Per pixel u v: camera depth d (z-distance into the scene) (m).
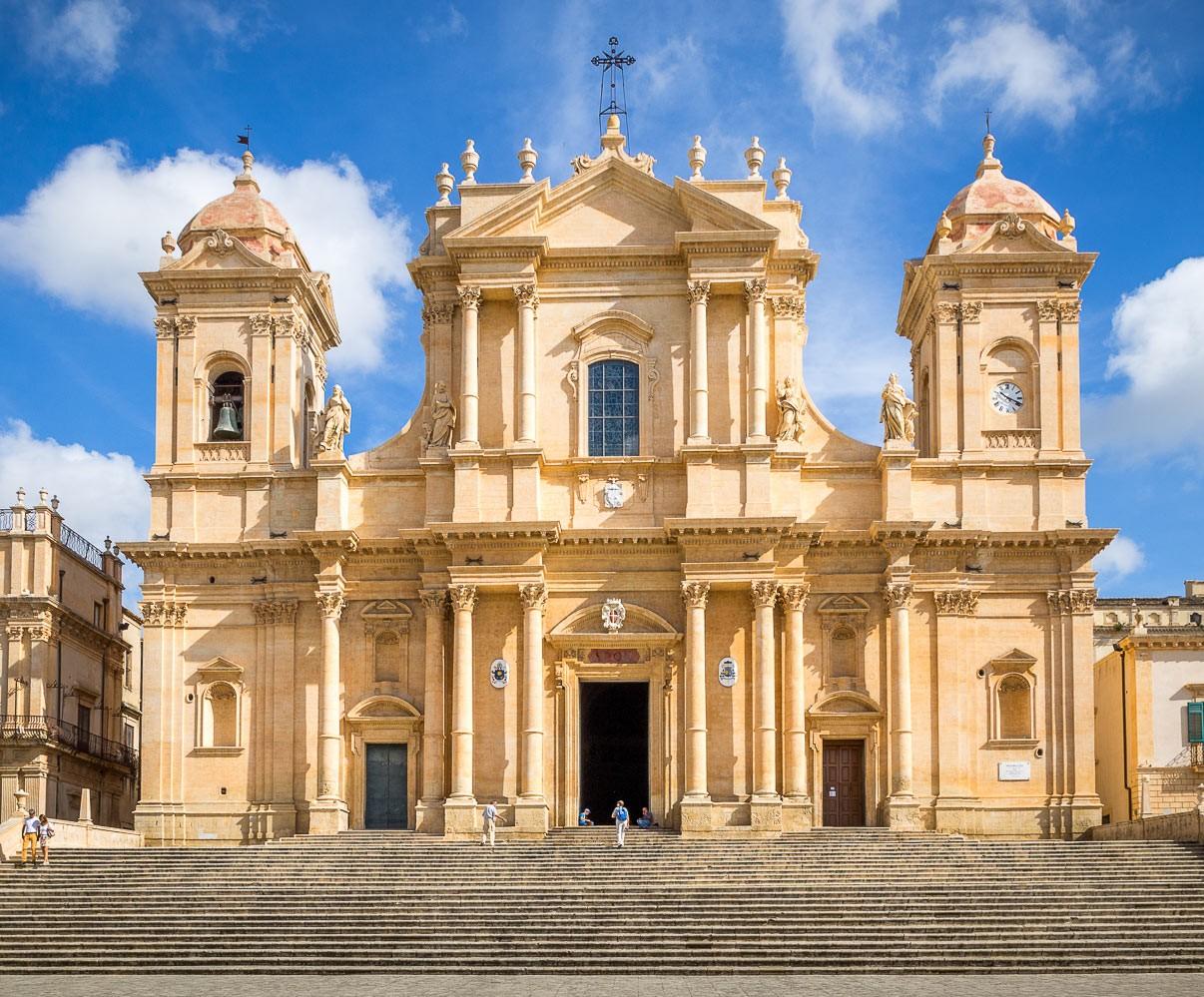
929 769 56.88
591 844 52.69
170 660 58.81
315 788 57.28
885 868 46.72
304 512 59.22
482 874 46.44
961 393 58.78
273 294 60.56
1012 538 57.44
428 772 56.75
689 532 56.12
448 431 58.78
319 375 65.56
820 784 57.22
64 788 68.38
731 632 57.22
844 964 38.56
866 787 57.06
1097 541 57.28
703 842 52.34
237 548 58.47
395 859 48.84
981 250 58.88
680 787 57.00
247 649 58.81
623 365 59.34
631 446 58.94
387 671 58.50
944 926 40.44
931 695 57.25
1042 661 57.47
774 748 55.84
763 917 41.38
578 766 57.59
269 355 60.28
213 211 61.91
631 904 42.75
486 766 56.72
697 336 57.97
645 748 58.38
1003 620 57.75
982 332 59.09
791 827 55.62
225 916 42.41
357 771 57.91
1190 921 40.72
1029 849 48.84
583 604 57.88
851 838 53.47
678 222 59.56
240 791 57.91
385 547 57.94
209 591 59.00
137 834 56.88
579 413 58.78
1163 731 63.81
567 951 39.59
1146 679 64.25
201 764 58.16
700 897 43.19
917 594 57.84
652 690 57.59
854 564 57.97
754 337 57.97
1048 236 60.28
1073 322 59.03
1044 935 39.94
